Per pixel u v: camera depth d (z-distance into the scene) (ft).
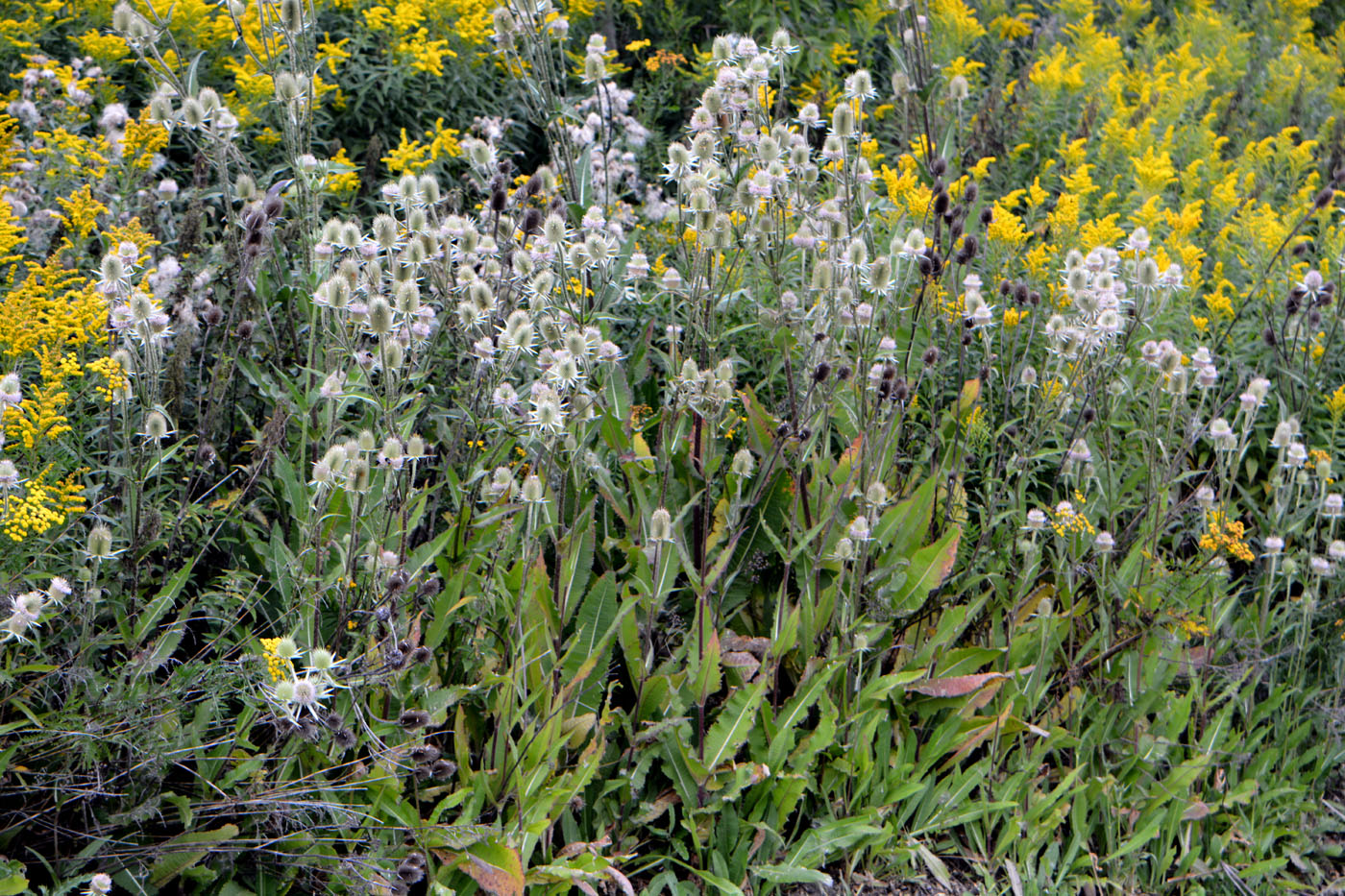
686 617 13.50
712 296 13.41
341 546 10.63
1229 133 30.45
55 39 21.70
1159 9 40.60
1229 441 15.26
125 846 9.59
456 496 11.59
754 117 14.69
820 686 12.35
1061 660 14.92
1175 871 14.53
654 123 25.41
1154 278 14.65
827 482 13.62
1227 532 15.25
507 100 24.32
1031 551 14.11
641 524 12.73
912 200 17.11
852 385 14.11
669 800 12.24
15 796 9.69
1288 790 15.15
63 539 10.26
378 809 10.31
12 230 11.64
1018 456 14.38
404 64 22.31
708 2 29.37
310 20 14.21
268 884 9.87
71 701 9.41
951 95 18.97
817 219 14.51
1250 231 20.95
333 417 11.19
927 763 13.34
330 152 20.61
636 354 14.67
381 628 10.46
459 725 11.03
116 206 14.96
